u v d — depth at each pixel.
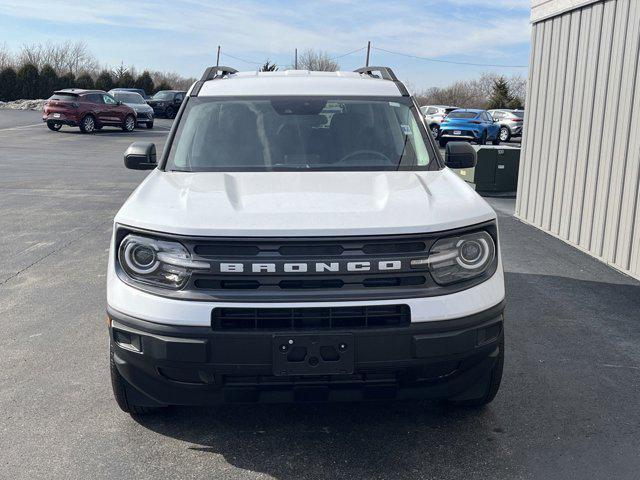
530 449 3.45
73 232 8.77
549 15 8.97
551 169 8.91
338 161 4.14
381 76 5.21
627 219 6.82
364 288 3.04
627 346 4.89
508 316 5.53
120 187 12.95
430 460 3.35
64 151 19.98
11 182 13.46
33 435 3.59
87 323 5.34
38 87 50.22
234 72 5.46
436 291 3.09
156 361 3.08
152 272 3.12
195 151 4.18
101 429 3.66
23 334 5.10
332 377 3.12
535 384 4.23
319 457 3.38
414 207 3.25
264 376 3.11
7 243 8.13
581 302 5.92
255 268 3.00
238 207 3.23
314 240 3.02
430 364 3.11
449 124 27.77
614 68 7.19
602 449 3.45
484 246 3.25
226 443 3.52
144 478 3.20
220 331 2.99
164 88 59.22
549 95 9.06
